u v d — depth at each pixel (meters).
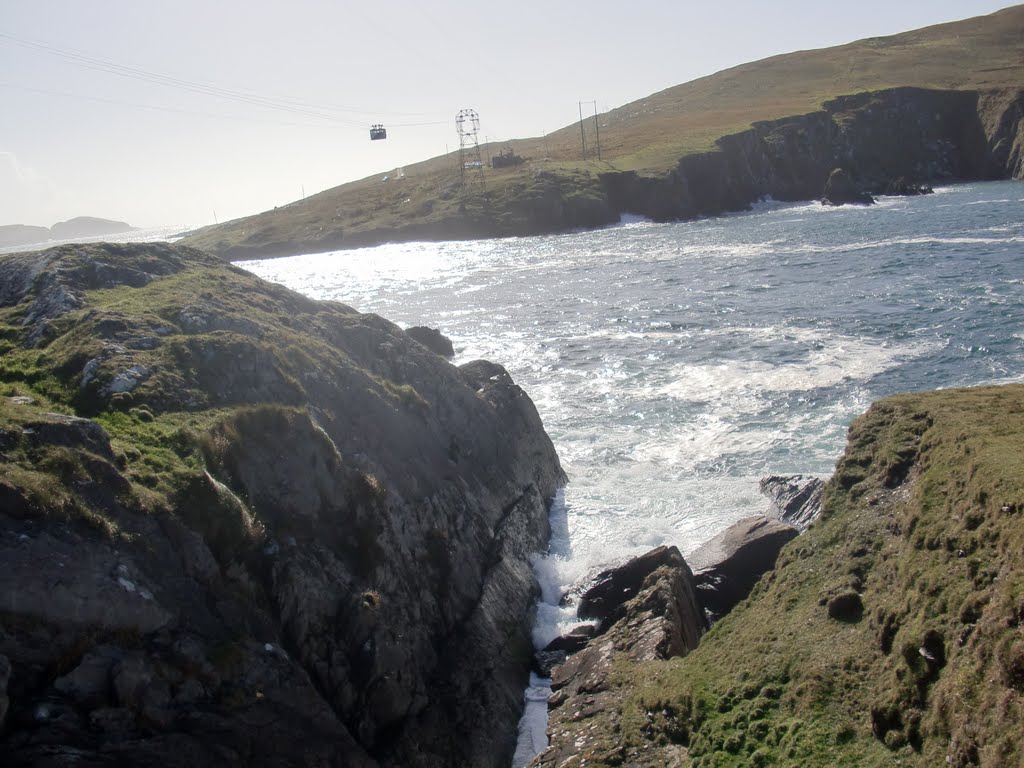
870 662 13.34
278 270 102.06
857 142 152.50
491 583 19.66
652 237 105.50
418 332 45.28
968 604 12.13
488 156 194.38
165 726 11.25
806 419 31.88
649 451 30.20
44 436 12.87
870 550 16.25
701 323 49.66
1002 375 34.69
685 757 13.34
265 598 14.25
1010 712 10.20
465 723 15.67
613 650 17.61
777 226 103.88
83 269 21.73
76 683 10.77
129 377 16.53
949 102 160.38
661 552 20.64
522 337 50.03
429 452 21.77
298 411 17.69
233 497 14.66
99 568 11.68
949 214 97.75
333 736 13.15
